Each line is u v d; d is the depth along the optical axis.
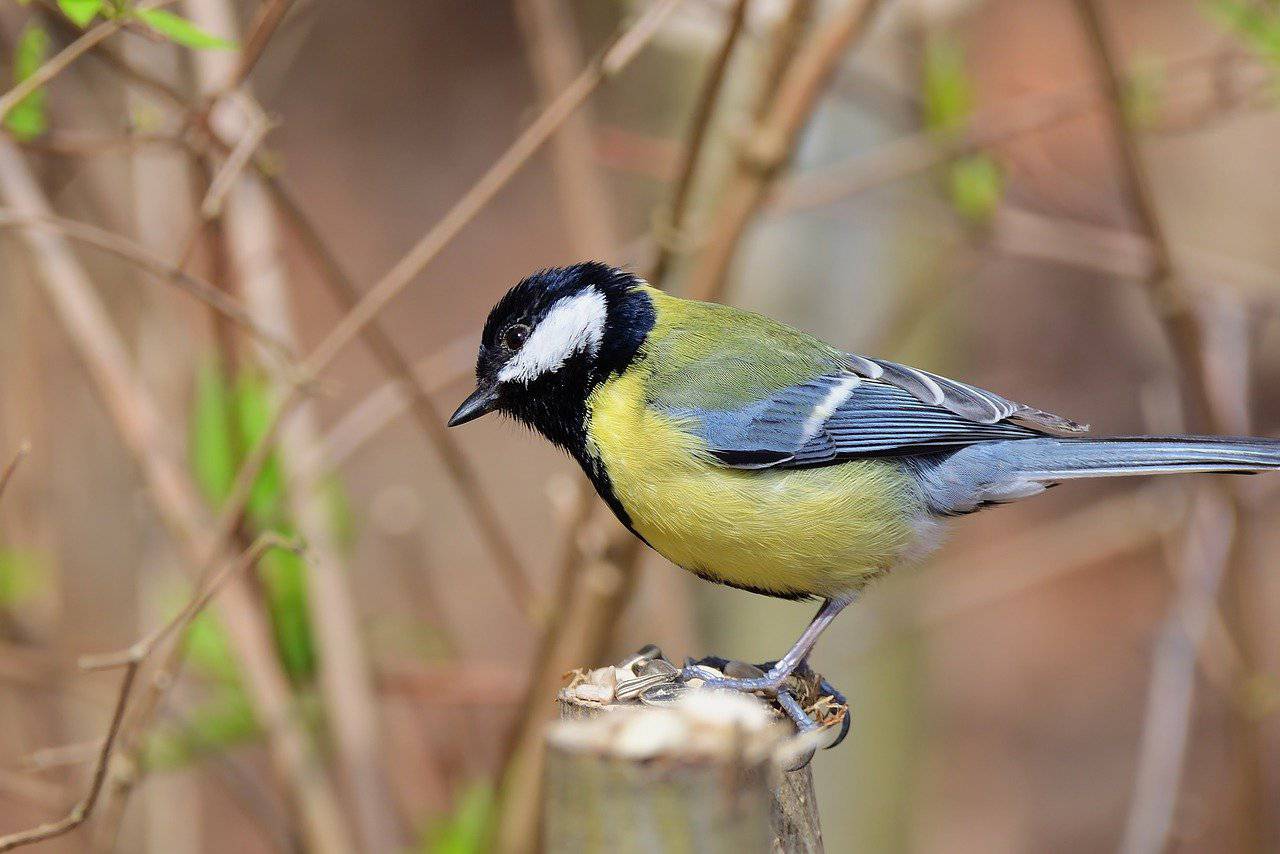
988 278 18.38
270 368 8.76
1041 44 16.06
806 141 10.95
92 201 10.02
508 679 9.84
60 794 8.96
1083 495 17.66
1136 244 10.88
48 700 10.53
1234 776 10.60
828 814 11.31
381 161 19.09
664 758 3.88
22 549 9.96
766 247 11.03
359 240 18.41
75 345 8.61
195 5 8.45
